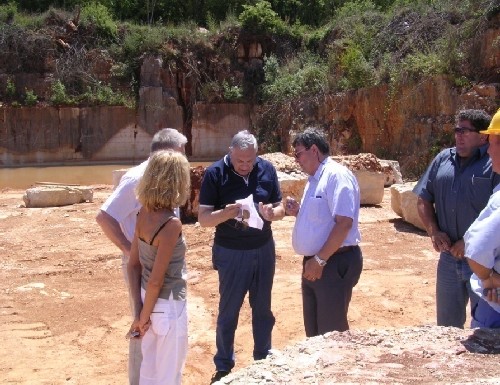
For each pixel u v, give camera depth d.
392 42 29.53
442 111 23.58
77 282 9.55
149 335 4.52
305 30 39.28
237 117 37.22
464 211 5.19
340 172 5.35
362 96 27.44
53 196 15.98
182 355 4.56
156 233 4.31
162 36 37.28
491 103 21.94
